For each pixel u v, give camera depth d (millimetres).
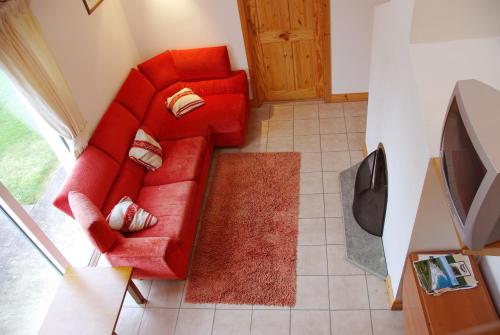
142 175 3641
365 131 4273
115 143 3465
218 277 3184
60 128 3023
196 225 3531
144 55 4652
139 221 3105
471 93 1468
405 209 2367
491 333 2055
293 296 2992
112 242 2887
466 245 1479
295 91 4871
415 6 2066
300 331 2803
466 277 2266
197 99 4305
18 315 2865
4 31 2514
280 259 3236
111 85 3869
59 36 3205
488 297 2191
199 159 3688
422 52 2146
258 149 4289
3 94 2807
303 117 4629
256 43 4527
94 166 3156
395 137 2557
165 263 2881
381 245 3191
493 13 2064
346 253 3201
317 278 3086
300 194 3732
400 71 2352
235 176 3996
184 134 3996
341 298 2943
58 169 3461
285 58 4605
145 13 4332
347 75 4551
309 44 4457
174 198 3328
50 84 2857
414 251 2408
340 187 3729
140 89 4066
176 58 4461
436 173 1773
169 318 3006
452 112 1558
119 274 2871
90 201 2869
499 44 2107
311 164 4016
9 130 2893
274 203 3678
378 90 3119
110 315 2662
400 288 2664
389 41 2623
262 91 4914
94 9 3713
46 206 3297
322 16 4172
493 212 1282
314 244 3316
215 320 2945
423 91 1964
